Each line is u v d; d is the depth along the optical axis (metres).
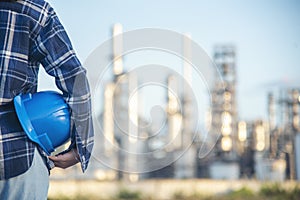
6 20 2.48
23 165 2.50
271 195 12.72
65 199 12.24
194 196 12.91
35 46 2.55
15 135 2.51
